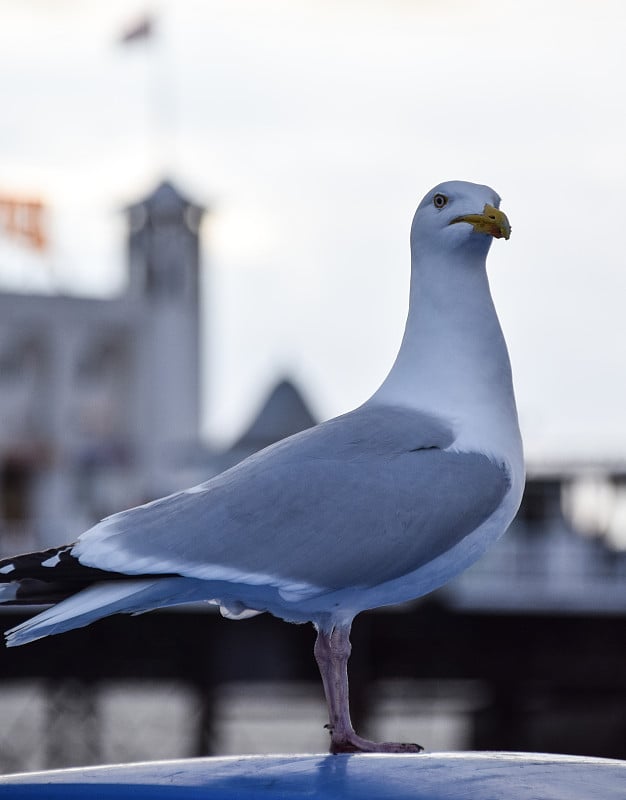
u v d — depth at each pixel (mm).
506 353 5930
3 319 45750
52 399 46438
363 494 5520
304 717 38562
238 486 5547
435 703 26766
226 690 26922
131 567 5270
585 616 22016
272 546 5422
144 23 47812
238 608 5715
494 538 5758
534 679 22047
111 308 47969
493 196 5977
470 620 22000
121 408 48781
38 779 4305
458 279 5914
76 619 5188
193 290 51156
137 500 34188
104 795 4168
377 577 5500
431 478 5578
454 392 5809
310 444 5691
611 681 22000
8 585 5180
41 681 23797
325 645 5602
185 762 4500
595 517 24625
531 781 4133
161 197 51281
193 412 50031
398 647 21828
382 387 6016
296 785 4121
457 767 4324
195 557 5352
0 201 45875
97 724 25125
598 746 22672
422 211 5988
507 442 5797
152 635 21203
